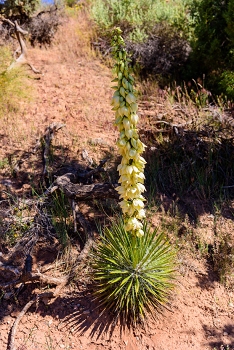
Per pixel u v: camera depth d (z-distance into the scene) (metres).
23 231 1.74
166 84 3.24
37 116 2.71
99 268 1.42
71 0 5.75
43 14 4.33
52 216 1.80
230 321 1.45
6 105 2.74
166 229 1.83
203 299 1.53
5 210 1.83
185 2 3.67
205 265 1.68
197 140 2.31
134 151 1.18
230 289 1.58
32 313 1.42
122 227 1.46
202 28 3.07
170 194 2.09
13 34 4.00
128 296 1.34
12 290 1.48
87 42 3.99
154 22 3.69
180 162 2.25
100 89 3.18
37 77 3.27
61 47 3.92
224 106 2.73
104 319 1.41
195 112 2.59
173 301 1.50
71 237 1.75
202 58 3.18
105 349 1.33
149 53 3.44
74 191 1.75
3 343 1.32
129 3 3.92
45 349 1.31
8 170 2.16
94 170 2.00
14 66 3.22
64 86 3.17
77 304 1.46
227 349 1.33
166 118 2.60
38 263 1.62
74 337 1.35
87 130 2.61
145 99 2.97
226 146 2.27
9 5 4.02
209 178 2.16
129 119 1.15
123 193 1.27
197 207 2.00
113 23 3.88
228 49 3.08
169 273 1.46
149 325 1.40
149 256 1.41
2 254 1.65
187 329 1.41
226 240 1.74
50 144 2.38
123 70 1.11
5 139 2.43
